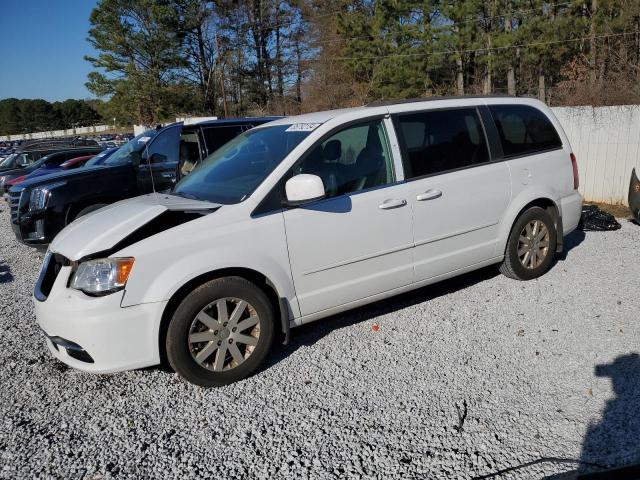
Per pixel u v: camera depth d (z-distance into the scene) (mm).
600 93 19359
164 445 2990
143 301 3299
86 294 3295
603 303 4535
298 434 3018
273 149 4066
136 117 45250
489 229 4746
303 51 43344
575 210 5426
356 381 3551
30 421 3287
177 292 3434
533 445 2793
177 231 3416
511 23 28438
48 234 6875
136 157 7391
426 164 4355
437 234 4387
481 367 3619
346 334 4273
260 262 3594
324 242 3840
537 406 3133
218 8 43250
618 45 22188
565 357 3676
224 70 44188
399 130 4262
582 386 3307
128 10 41156
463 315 4480
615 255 5879
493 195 4707
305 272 3793
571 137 10102
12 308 5387
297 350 4055
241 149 4430
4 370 3982
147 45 41125
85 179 7098
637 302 4508
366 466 2713
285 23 43906
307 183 3553
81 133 83688
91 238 3453
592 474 2523
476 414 3094
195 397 3484
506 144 4883
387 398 3320
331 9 39438
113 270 3260
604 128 9609
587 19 23703
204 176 4391
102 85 42750
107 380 3771
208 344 3504
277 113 42125
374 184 4094
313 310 3893
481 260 4770
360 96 32688
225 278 3514
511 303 4656
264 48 45281
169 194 4352
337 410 3230
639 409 3018
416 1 29453
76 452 2961
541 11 26312
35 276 6668
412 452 2797
